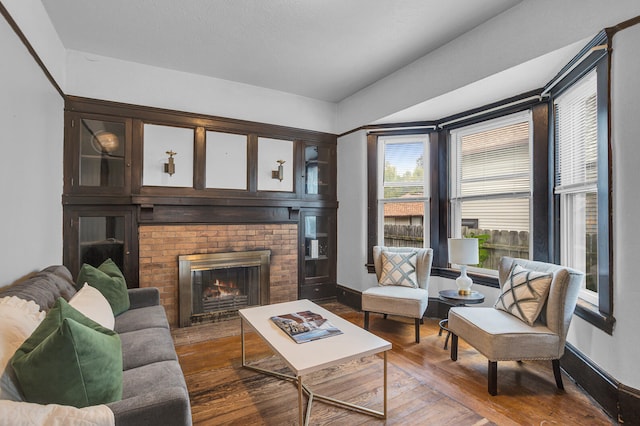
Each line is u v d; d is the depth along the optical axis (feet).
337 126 14.65
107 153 10.48
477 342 7.38
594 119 7.43
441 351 9.16
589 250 7.82
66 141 9.80
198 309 11.83
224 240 12.10
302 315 7.73
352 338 6.38
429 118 12.14
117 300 7.77
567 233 8.61
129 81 10.66
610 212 6.34
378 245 13.29
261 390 7.14
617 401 6.00
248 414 6.27
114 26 8.66
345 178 14.23
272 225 13.12
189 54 10.24
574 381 7.46
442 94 9.75
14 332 3.90
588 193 7.85
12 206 5.97
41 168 7.68
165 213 11.09
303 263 13.92
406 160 13.05
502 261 9.34
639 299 5.78
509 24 7.94
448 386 7.29
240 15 8.19
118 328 7.02
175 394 3.88
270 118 13.11
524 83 8.89
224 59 10.57
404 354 8.96
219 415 6.23
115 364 3.98
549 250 9.08
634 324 5.84
